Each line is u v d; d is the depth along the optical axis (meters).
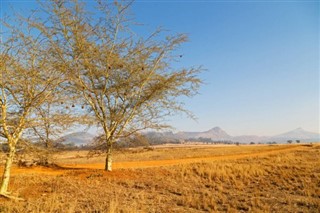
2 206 8.24
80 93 13.73
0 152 9.02
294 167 19.23
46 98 9.25
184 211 9.16
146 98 15.62
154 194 11.63
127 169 17.36
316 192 11.87
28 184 11.85
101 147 15.93
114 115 15.55
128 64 15.35
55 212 8.20
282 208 9.48
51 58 9.95
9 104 8.91
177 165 20.86
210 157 32.06
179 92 15.81
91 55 13.60
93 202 9.67
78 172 15.55
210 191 12.55
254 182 14.86
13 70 8.74
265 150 46.66
